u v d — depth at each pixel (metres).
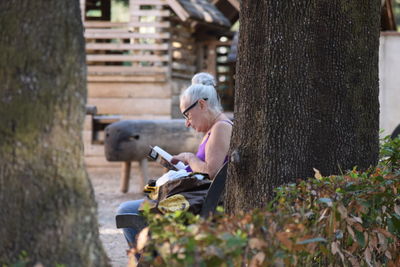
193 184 8.81
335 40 8.36
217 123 9.69
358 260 7.82
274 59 8.27
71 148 5.57
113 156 19.30
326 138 8.35
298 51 8.26
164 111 28.48
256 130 8.36
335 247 6.82
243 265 5.74
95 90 28.48
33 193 5.36
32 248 5.32
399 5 43.31
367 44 8.62
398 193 8.09
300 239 5.84
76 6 5.67
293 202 6.95
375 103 8.81
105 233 14.74
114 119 24.03
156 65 28.42
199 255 5.17
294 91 8.27
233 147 8.58
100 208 18.52
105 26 27.92
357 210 7.21
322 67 8.31
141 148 19.30
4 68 5.40
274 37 8.27
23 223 5.32
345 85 8.44
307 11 8.27
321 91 8.32
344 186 7.27
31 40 5.45
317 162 8.31
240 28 8.59
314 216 6.87
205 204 8.61
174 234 5.30
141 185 21.42
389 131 24.78
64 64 5.54
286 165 8.26
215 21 28.89
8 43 5.43
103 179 25.28
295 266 6.27
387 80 24.81
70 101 5.57
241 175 8.39
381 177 7.70
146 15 27.92
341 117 8.43
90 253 5.61
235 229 5.47
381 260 8.27
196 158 9.73
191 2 29.09
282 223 5.86
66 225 5.45
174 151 19.58
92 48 27.92
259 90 8.35
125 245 13.52
